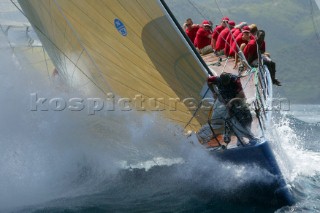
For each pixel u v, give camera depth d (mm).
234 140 32875
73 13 34656
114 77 35688
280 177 28969
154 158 34469
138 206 28594
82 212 27625
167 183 32125
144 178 32875
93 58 35844
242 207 28594
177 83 34125
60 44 37281
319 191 31719
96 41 35000
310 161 39750
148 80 34688
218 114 31625
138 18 33094
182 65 33656
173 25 32781
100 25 34219
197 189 30922
